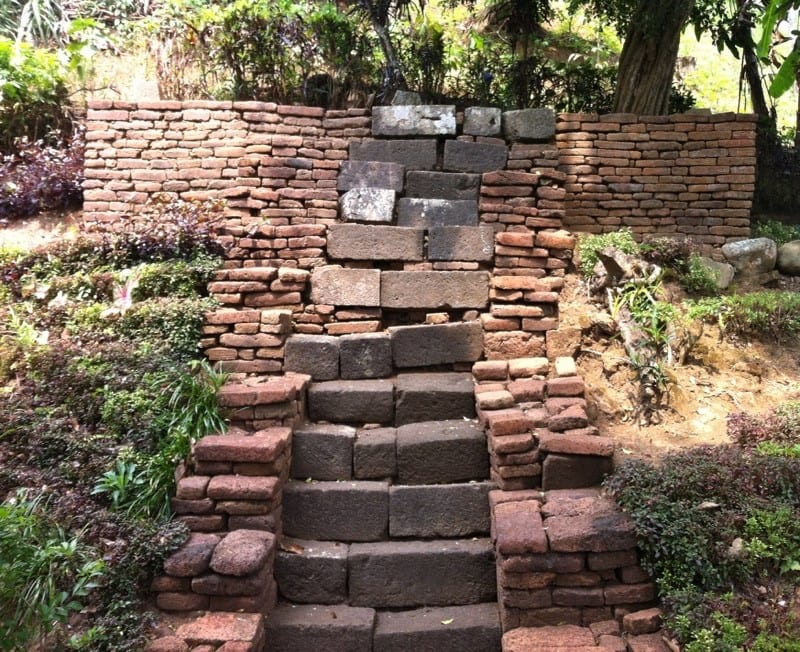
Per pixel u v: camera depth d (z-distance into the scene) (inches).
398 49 263.0
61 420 146.6
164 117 222.7
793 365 187.8
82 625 113.1
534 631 120.6
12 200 231.9
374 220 207.2
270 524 135.1
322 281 191.0
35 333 170.7
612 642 116.0
